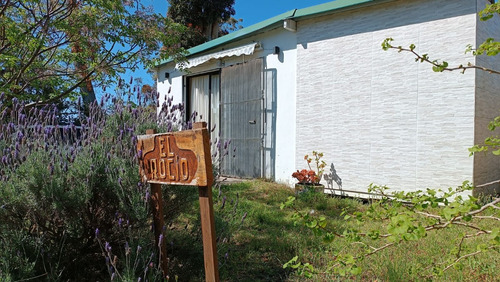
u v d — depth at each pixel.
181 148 1.81
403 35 4.93
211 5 17.70
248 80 7.10
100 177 2.33
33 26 5.26
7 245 1.96
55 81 6.18
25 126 2.44
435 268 1.93
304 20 6.01
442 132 4.60
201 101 8.61
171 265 2.45
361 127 5.32
